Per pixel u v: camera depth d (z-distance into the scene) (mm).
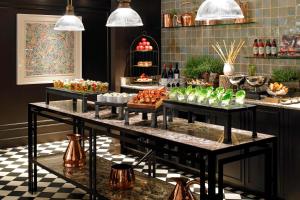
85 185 4613
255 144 3738
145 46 8352
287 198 5262
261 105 5492
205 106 3848
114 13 5242
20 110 8328
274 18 6680
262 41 6875
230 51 7133
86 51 9141
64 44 8820
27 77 8391
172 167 6777
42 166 5402
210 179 3432
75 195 5484
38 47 8484
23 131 8344
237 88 6262
